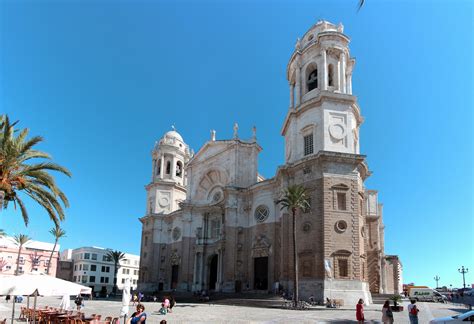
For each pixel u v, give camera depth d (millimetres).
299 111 48344
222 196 62531
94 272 116312
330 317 27531
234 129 61812
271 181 52188
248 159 60344
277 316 28625
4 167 23781
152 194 76688
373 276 56562
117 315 31391
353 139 46219
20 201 26047
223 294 50062
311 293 38906
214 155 64438
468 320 16922
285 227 45000
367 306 36906
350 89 50844
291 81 53969
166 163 79062
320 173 41938
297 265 39844
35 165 25594
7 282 18078
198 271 61125
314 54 50312
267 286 49594
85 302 51500
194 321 25953
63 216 26719
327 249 39125
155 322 25953
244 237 55031
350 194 41469
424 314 30422
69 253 122688
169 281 68375
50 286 18781
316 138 45281
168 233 72750
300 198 39500
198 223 64812
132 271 132000
